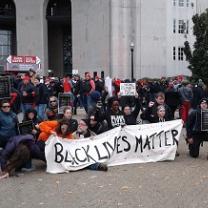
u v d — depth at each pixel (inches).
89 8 2064.5
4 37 2321.6
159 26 2138.3
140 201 320.2
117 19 2033.7
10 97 560.4
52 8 2191.2
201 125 488.1
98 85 980.6
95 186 367.2
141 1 2090.3
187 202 317.1
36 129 450.0
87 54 2073.1
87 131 490.9
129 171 428.5
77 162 435.5
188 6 2292.1
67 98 729.0
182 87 771.4
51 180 392.2
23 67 1311.5
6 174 402.9
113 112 511.2
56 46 2320.4
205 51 1791.3
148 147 478.9
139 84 1057.5
